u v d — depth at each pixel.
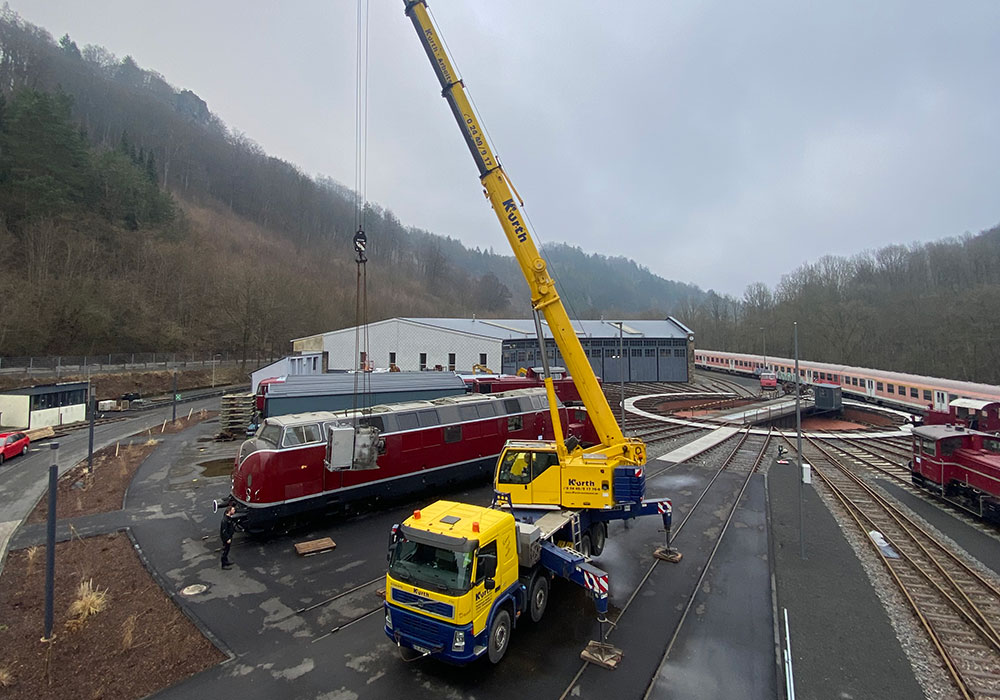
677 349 67.31
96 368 52.38
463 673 9.23
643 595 12.30
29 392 33.84
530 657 9.72
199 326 70.56
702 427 37.31
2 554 14.27
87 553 14.44
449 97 14.10
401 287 123.56
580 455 14.13
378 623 10.97
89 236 61.78
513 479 13.91
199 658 9.67
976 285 77.12
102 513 17.70
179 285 69.94
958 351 66.38
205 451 27.66
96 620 10.92
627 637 10.43
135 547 14.86
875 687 9.08
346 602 11.88
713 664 9.56
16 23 106.56
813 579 13.43
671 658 9.73
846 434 36.84
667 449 29.98
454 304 131.50
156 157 116.56
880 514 19.02
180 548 14.89
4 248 51.25
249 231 114.94
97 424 37.06
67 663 9.41
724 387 63.78
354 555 14.57
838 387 48.16
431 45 13.95
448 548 8.77
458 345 53.34
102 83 126.06
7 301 48.19
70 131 63.53
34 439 30.69
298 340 62.22
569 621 11.07
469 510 10.17
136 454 26.73
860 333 79.69
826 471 25.61
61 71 113.94
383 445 17.91
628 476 13.42
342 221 145.25
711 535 16.39
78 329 53.75
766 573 13.62
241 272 76.00
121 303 59.19
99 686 8.80
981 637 10.78
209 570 13.49
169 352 64.19
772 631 10.78
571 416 28.64
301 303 83.69
